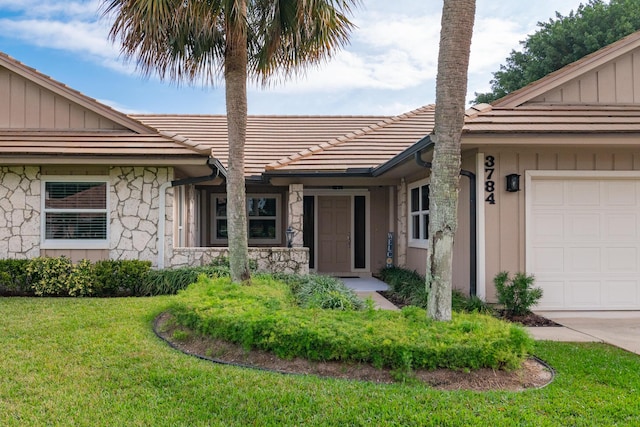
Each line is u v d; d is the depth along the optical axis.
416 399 3.91
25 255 10.02
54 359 4.88
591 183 8.24
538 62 28.56
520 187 8.09
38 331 5.99
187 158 9.79
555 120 7.89
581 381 4.38
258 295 6.54
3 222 10.03
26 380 4.29
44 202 10.14
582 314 8.00
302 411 3.68
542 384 4.41
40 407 3.74
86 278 9.07
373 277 13.63
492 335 4.66
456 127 5.18
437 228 5.23
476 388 4.29
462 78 5.19
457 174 5.23
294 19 7.08
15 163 9.61
